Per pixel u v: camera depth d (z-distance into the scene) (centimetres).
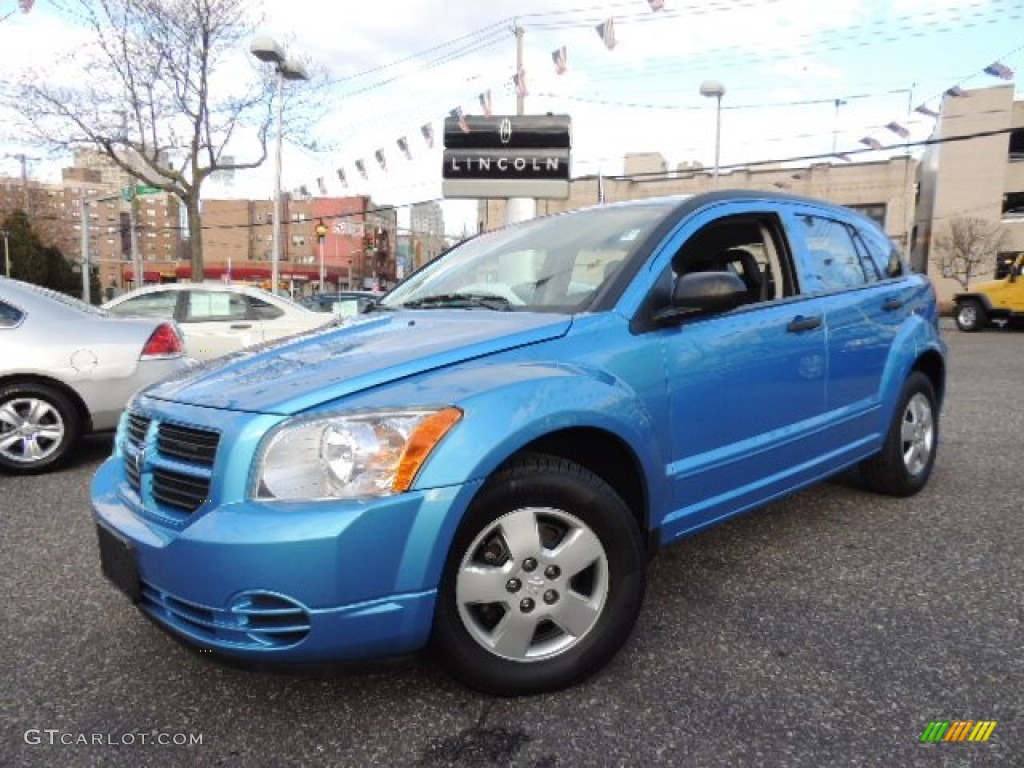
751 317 316
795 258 356
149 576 221
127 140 1895
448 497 211
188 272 6444
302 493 206
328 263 8275
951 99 3747
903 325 418
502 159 1623
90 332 539
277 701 240
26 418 527
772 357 319
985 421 695
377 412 212
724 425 298
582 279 295
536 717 228
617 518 244
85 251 3080
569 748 213
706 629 283
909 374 430
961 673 250
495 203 3531
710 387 290
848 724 222
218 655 208
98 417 540
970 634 277
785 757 208
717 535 387
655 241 296
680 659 261
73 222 6306
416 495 209
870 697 236
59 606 314
